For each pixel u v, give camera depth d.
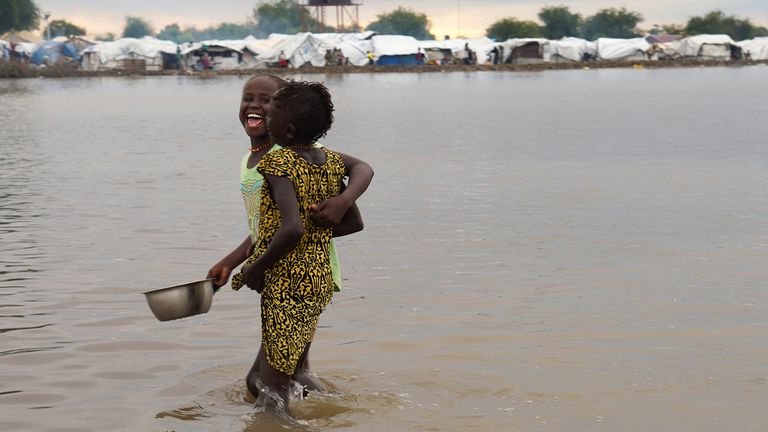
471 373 5.11
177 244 8.91
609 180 13.56
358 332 5.95
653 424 4.35
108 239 9.15
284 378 4.52
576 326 6.02
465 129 23.66
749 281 7.25
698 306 6.50
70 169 15.30
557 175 14.17
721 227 9.70
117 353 5.55
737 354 5.39
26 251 8.55
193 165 15.91
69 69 82.56
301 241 4.51
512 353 5.46
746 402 4.61
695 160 16.19
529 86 53.12
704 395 4.72
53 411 4.61
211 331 6.01
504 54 96.31
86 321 6.23
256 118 4.81
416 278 7.44
